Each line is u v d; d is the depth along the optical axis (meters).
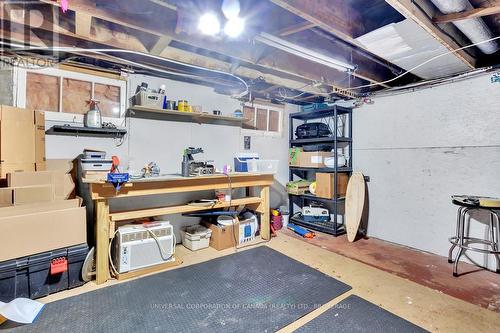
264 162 3.53
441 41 1.99
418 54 2.32
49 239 2.12
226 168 3.41
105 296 2.11
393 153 3.53
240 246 3.30
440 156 3.09
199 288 2.26
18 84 2.38
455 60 2.47
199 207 3.03
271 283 2.36
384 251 3.21
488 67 2.64
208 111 3.54
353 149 4.00
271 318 1.85
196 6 1.74
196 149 3.03
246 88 3.48
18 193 2.08
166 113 3.14
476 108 2.80
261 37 2.00
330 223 4.14
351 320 1.84
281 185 4.53
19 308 1.83
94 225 2.55
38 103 2.48
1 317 1.74
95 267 2.40
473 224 2.85
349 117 4.04
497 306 2.03
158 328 1.73
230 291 2.21
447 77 2.95
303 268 2.67
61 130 2.57
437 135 3.11
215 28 1.88
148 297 2.11
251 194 4.07
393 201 3.53
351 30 1.95
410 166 3.36
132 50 2.32
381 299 2.12
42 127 2.37
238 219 3.46
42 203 2.14
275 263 2.79
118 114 2.89
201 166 3.09
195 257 2.93
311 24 1.83
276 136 4.41
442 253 3.08
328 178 3.82
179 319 1.83
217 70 2.79
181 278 2.43
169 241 2.68
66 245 2.21
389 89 3.48
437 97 3.10
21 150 2.22
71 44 2.35
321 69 3.03
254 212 3.81
